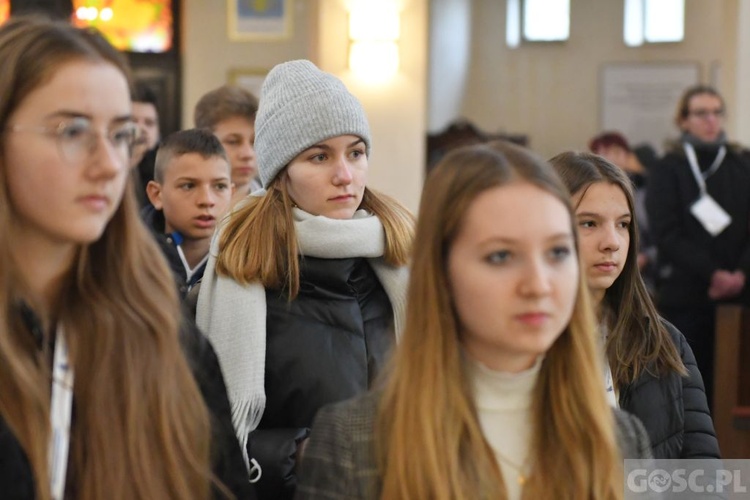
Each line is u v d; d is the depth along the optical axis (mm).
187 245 6855
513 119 26266
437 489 3430
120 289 3699
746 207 11062
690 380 5164
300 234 5254
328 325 5242
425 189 3658
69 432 3521
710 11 25141
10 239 3439
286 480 4945
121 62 3582
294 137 5418
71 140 3414
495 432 3604
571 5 25953
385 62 14484
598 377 3676
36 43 3436
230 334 5141
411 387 3529
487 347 3607
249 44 18812
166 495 3586
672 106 25438
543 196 3498
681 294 11031
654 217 11195
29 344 3471
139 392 3605
